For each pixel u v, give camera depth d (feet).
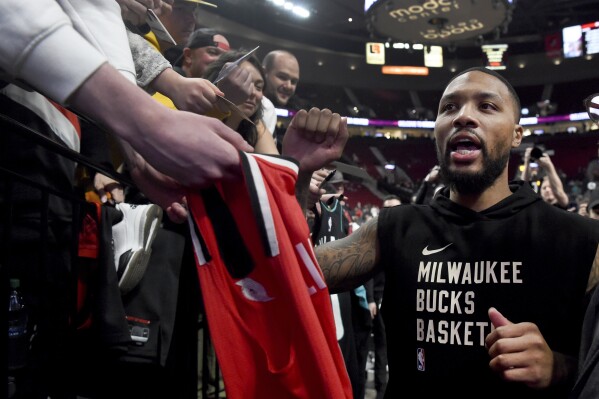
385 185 13.92
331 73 78.74
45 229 4.04
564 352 4.34
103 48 3.29
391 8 44.65
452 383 4.46
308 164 4.21
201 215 3.08
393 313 4.99
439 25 46.55
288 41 71.10
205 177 2.80
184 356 5.45
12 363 4.29
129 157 3.48
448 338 4.57
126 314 5.08
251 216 3.02
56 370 4.45
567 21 73.92
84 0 3.35
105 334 4.65
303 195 4.31
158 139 2.61
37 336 4.44
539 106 85.25
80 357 4.97
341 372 3.11
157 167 2.74
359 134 88.69
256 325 3.00
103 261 4.80
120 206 5.43
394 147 86.17
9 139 4.25
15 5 2.44
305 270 3.14
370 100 90.12
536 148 12.23
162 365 5.09
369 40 75.15
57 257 4.55
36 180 4.29
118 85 2.55
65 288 4.57
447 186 5.43
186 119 2.70
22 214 4.24
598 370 3.36
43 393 4.42
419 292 4.82
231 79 5.09
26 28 2.44
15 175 3.72
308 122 4.18
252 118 6.68
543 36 75.87
